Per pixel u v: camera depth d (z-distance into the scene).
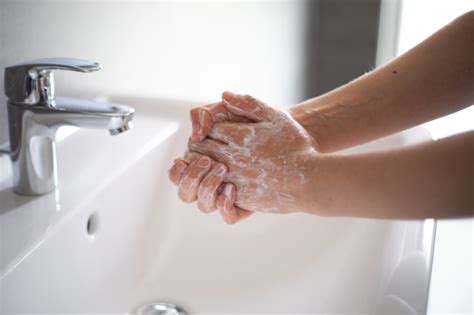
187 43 1.39
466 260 0.83
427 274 0.82
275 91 1.85
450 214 0.82
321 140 0.99
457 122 1.39
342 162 0.85
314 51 2.09
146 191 1.08
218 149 0.91
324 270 1.00
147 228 1.09
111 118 0.90
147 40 1.27
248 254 1.07
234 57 1.57
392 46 2.11
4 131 1.00
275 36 1.78
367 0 2.06
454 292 0.78
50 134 0.93
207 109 0.93
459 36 0.98
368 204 0.84
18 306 0.81
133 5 1.22
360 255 0.97
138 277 1.05
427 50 0.99
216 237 1.10
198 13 1.41
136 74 1.26
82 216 0.92
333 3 2.08
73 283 0.91
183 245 1.10
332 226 1.06
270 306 0.98
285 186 0.88
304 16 1.96
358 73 2.13
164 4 1.30
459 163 0.81
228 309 0.99
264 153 0.90
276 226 1.09
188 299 1.02
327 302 0.94
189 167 0.92
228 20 1.52
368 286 0.88
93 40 1.14
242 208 0.93
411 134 1.13
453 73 0.98
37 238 0.85
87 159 1.05
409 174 0.82
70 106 0.91
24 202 0.93
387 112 0.99
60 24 1.07
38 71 0.90
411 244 0.89
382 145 1.13
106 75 1.19
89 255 0.95
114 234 1.01
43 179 0.94
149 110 1.22
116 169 1.02
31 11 1.01
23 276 0.82
